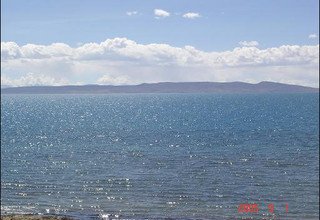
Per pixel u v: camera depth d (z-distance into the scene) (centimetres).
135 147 8244
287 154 7200
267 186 5078
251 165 6309
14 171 6016
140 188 5034
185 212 4112
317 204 4334
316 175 5612
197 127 11975
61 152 7725
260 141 8838
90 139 9581
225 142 8775
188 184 5209
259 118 14688
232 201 4478
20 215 3916
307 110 18488
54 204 4384
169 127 12088
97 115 17625
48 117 16600
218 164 6419
